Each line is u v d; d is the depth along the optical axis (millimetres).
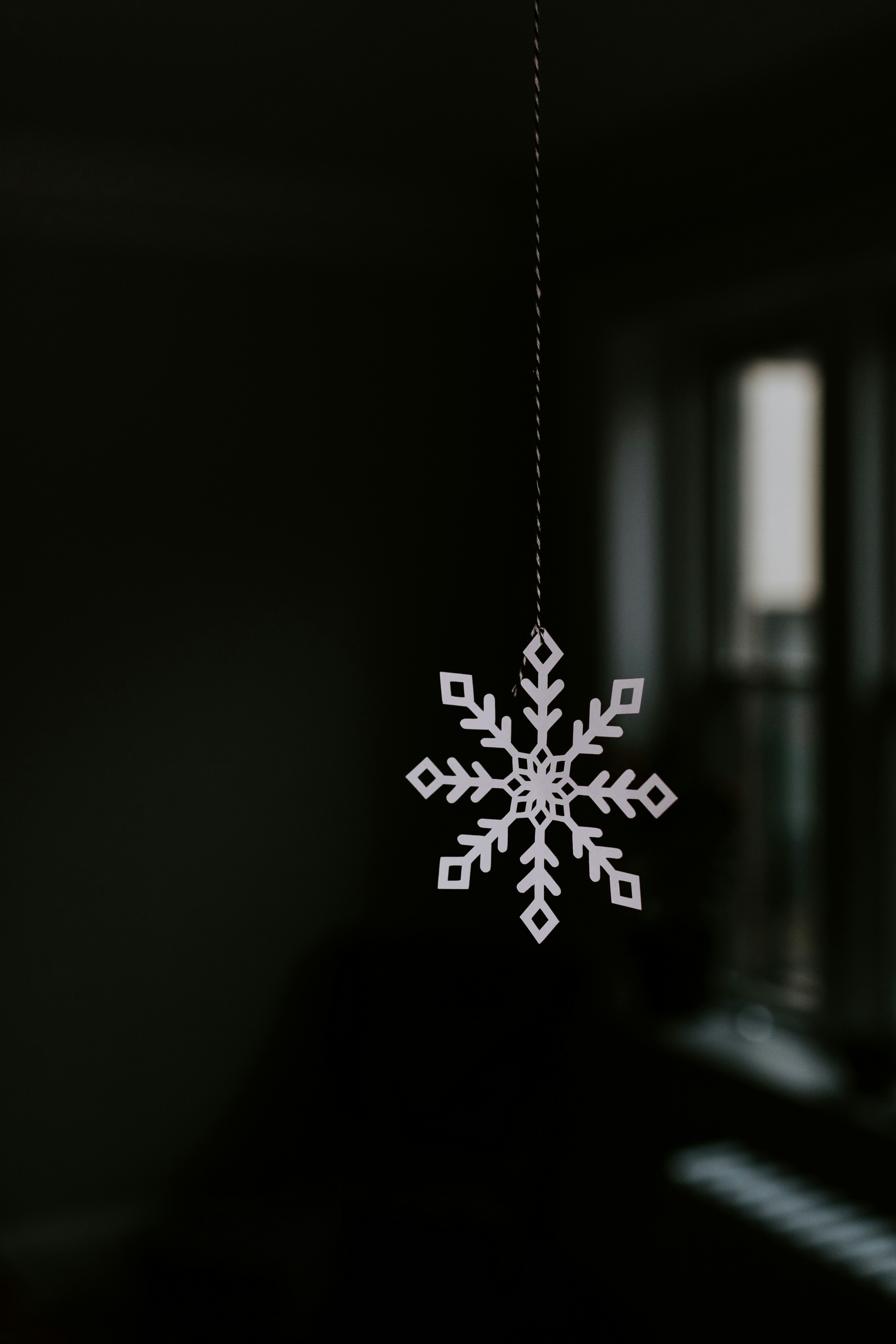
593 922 3529
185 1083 3680
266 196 3611
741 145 2979
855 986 3000
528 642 3846
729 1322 2885
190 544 3654
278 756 3738
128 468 3600
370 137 3400
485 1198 2965
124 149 3449
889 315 2879
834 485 2930
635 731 3486
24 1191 3562
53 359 3533
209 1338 2725
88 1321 3547
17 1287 3348
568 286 3555
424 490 3824
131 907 3633
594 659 3506
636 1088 3387
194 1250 2809
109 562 3592
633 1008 3451
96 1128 3615
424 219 3717
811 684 3191
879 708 2947
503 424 3857
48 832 3568
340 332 3742
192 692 3664
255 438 3691
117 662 3605
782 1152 2975
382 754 3824
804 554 3242
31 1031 3566
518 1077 3219
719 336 3424
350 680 3789
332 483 3754
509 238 3764
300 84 3117
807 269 2854
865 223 2705
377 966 3354
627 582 3484
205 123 3350
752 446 3383
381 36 2854
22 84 3164
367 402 3771
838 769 2967
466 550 3859
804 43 2727
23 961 3561
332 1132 3736
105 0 2719
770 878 3344
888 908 2998
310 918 3771
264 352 3688
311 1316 2809
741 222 3000
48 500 3543
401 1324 2852
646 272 3277
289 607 3736
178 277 3613
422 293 3797
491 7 2689
